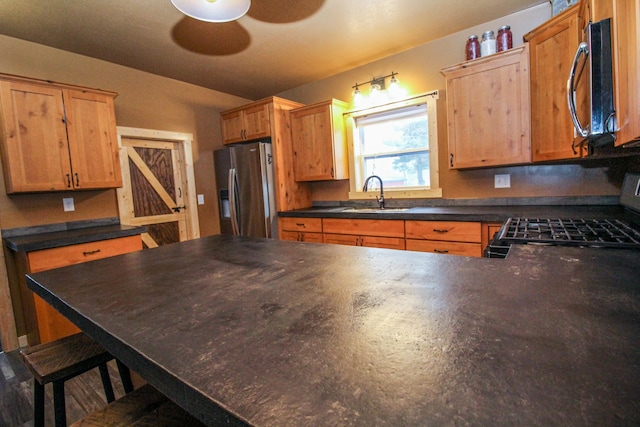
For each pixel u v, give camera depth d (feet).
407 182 11.55
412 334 1.96
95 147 9.30
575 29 6.49
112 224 10.68
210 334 2.15
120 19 8.04
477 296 2.50
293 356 1.81
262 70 11.87
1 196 8.42
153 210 12.05
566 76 6.86
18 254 8.24
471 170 9.96
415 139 11.23
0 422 5.76
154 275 3.75
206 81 12.73
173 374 1.72
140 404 3.01
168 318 2.48
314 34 9.40
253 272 3.62
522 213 7.43
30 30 8.37
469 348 1.76
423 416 1.29
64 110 8.71
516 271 3.04
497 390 1.41
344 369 1.65
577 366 1.53
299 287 3.01
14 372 7.41
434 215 8.51
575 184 8.43
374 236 9.80
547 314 2.11
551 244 4.10
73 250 8.09
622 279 2.68
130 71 11.13
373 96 11.46
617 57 3.33
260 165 11.96
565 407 1.28
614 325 1.91
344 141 12.37
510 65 8.01
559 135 7.13
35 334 7.75
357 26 9.10
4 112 7.80
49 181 8.47
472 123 8.64
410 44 10.48
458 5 8.39
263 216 12.05
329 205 13.38
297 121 12.60
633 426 1.16
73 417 5.72
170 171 12.60
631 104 2.99
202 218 13.37
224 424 1.44
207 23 8.44
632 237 4.12
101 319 2.56
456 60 9.96
